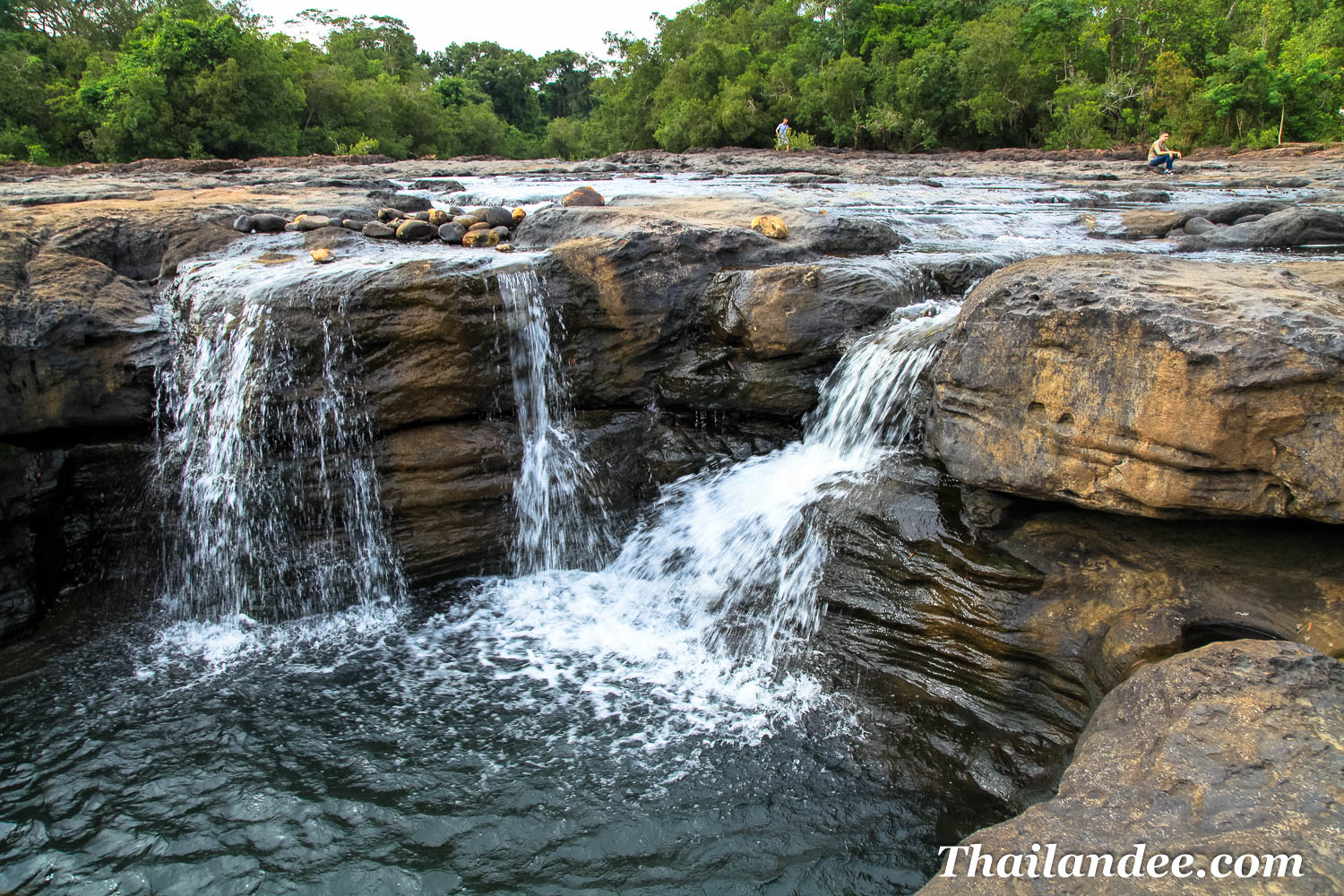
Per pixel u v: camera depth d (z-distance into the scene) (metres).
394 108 59.19
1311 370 3.68
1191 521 4.35
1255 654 3.64
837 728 4.84
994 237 10.77
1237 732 3.28
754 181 19.55
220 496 6.31
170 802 4.40
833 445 6.50
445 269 6.55
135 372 6.58
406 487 6.50
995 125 44.53
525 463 6.86
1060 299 4.43
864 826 4.14
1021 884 2.92
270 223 8.52
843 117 46.38
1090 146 37.94
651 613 6.25
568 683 5.43
